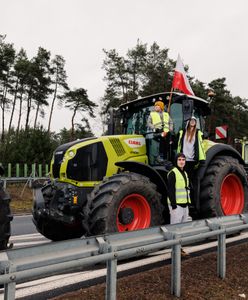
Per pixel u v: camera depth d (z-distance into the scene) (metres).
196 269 4.88
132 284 4.23
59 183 6.15
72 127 46.09
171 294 4.00
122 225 5.36
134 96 37.38
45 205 6.30
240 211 7.04
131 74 38.28
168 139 6.38
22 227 9.84
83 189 5.93
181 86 7.40
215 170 6.50
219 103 39.38
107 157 6.13
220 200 6.46
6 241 4.44
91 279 4.57
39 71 41.59
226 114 41.22
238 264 5.15
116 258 3.37
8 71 40.41
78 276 4.69
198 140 6.30
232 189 7.15
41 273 2.79
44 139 24.53
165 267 4.86
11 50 38.47
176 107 6.81
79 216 5.89
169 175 5.42
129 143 6.41
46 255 2.95
